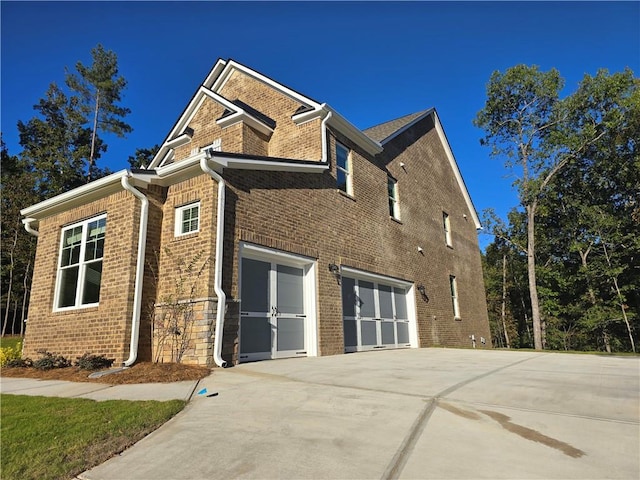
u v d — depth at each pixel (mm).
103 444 3320
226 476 2688
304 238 10055
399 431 3420
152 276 7824
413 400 4383
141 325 7461
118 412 4180
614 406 4098
